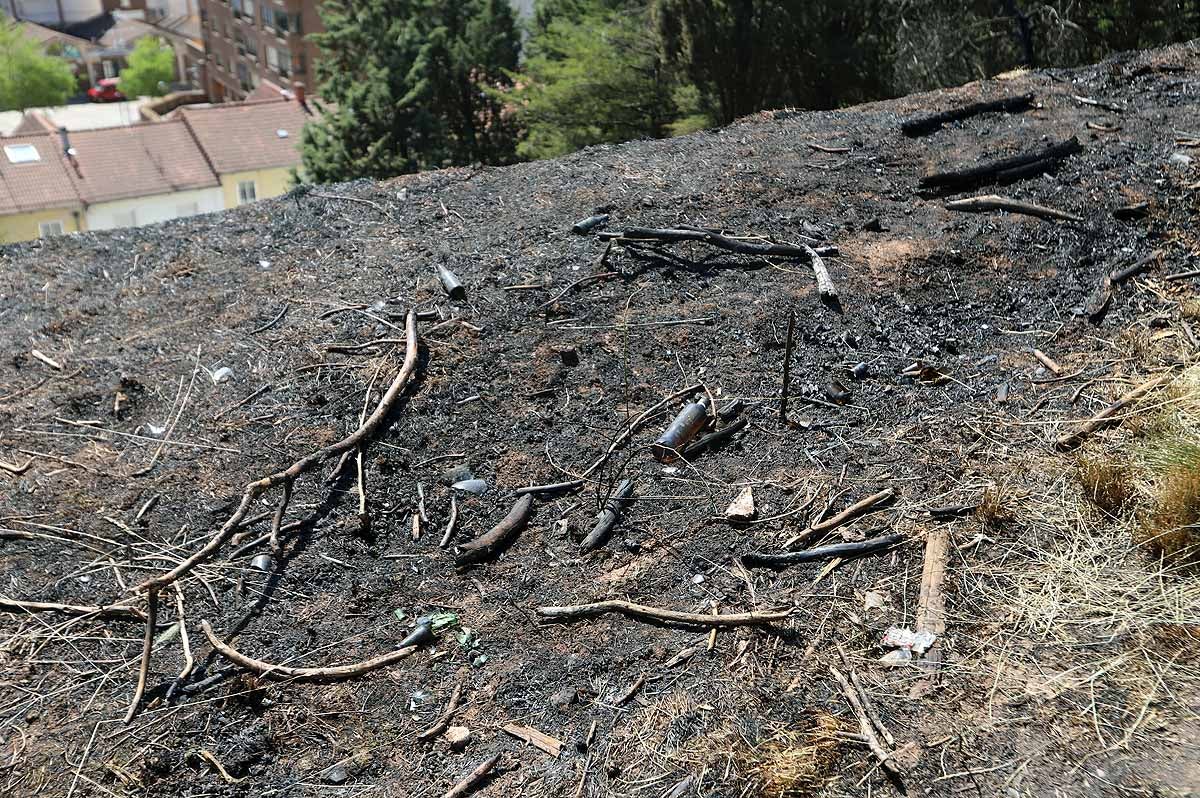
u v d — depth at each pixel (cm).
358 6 2066
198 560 322
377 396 391
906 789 256
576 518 346
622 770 267
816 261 463
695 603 313
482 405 390
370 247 496
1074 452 356
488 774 268
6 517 340
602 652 300
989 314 439
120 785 264
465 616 314
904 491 348
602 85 1630
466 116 2045
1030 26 1110
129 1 6981
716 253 479
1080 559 317
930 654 291
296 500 350
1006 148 573
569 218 512
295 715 284
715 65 1370
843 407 389
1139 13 1082
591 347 418
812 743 269
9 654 297
